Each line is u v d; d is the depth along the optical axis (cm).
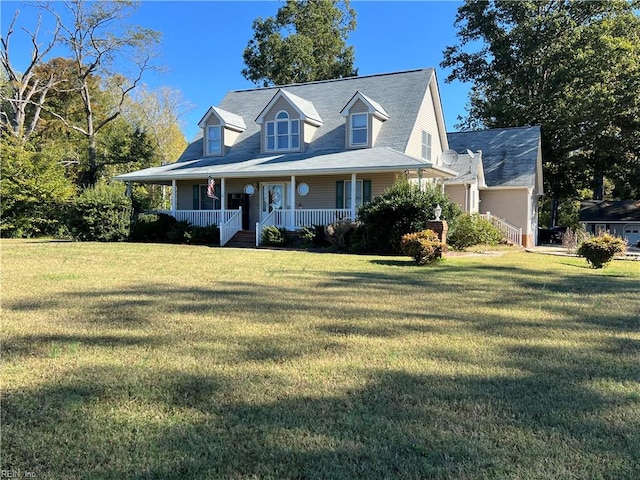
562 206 4391
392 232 1552
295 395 329
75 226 2148
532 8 3212
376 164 1748
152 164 3697
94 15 2975
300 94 2500
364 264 1207
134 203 2289
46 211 2620
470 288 826
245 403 315
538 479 228
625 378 371
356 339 478
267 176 2091
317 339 477
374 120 2039
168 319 561
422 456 249
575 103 2828
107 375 367
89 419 290
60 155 3033
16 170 2558
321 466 238
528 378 369
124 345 451
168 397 325
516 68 3366
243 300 689
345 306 650
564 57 2975
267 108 2227
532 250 2138
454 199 2272
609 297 750
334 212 1883
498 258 1517
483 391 340
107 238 2111
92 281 861
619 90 2697
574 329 532
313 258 1355
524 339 487
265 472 233
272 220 1961
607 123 2836
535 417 297
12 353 422
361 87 2373
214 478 228
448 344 463
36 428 279
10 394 329
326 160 1925
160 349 438
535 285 876
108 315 580
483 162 2662
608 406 314
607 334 510
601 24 2853
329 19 3984
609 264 1377
